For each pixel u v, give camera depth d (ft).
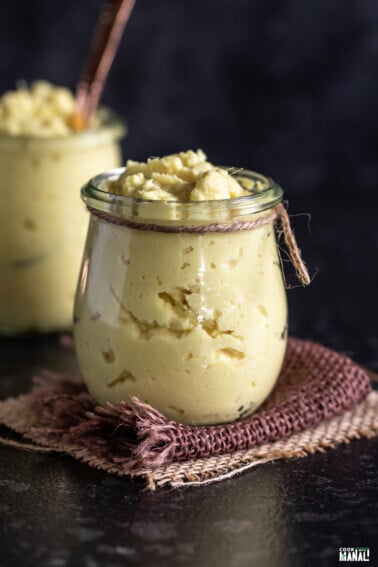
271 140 2.86
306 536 1.42
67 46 2.79
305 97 2.82
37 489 1.51
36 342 1.99
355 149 2.86
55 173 1.93
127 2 1.94
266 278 1.58
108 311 1.55
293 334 2.02
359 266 2.33
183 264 1.52
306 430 1.65
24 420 1.67
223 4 2.75
